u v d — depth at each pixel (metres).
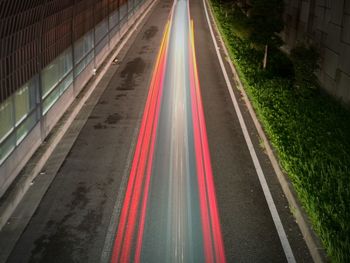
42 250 9.04
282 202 10.91
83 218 10.16
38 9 12.88
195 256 8.94
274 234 9.63
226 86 20.53
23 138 11.91
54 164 12.69
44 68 13.80
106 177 12.05
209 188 11.55
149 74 22.28
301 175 11.52
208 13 41.81
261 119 15.97
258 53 25.45
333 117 16.05
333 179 11.48
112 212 10.42
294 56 19.09
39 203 10.73
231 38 29.28
